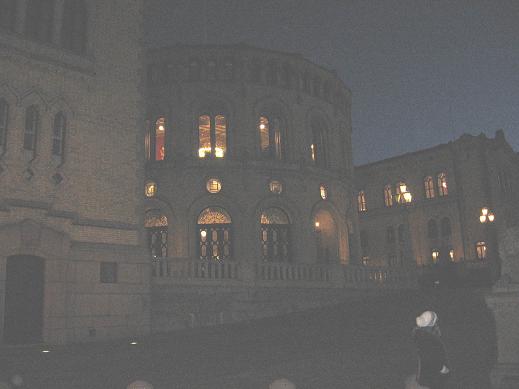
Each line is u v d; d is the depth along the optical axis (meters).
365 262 54.81
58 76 21.88
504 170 51.66
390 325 18.12
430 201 50.56
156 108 34.78
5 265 19.11
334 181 37.75
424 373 6.77
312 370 11.95
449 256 48.69
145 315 22.27
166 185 33.34
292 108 36.28
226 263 26.94
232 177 33.62
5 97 20.38
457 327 16.34
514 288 8.83
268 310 27.62
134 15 24.91
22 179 20.33
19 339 19.09
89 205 21.86
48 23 22.19
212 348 16.64
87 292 20.78
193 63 35.22
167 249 32.66
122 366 13.83
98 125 22.73
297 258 33.94
